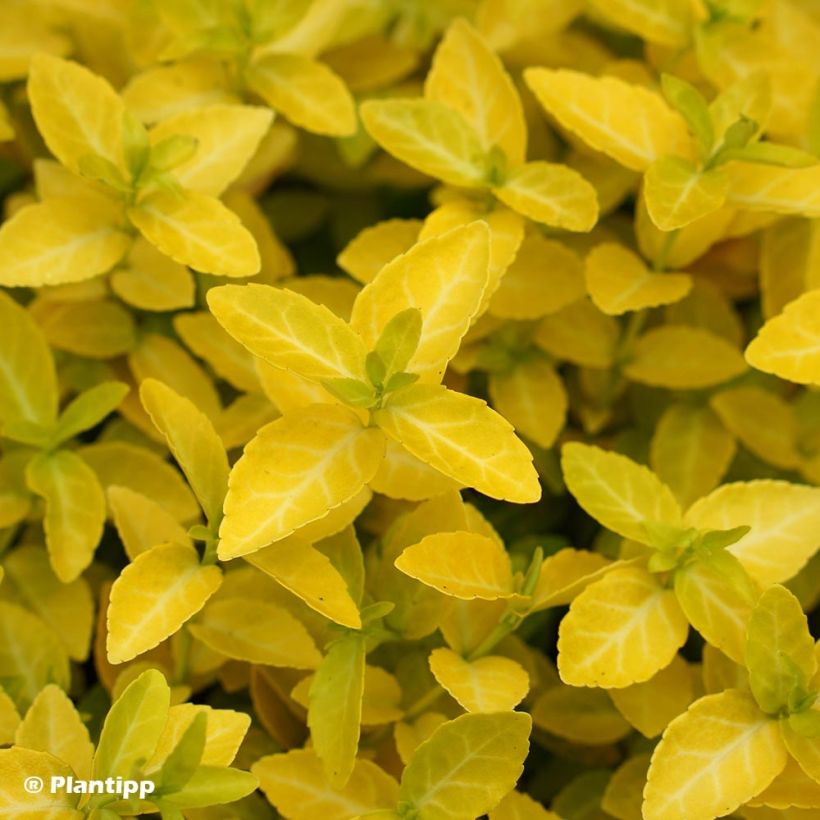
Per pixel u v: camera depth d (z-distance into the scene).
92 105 0.48
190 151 0.48
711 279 0.52
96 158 0.47
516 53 0.54
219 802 0.43
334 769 0.44
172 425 0.44
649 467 0.51
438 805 0.44
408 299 0.44
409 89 0.54
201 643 0.47
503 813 0.45
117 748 0.43
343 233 0.54
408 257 0.44
